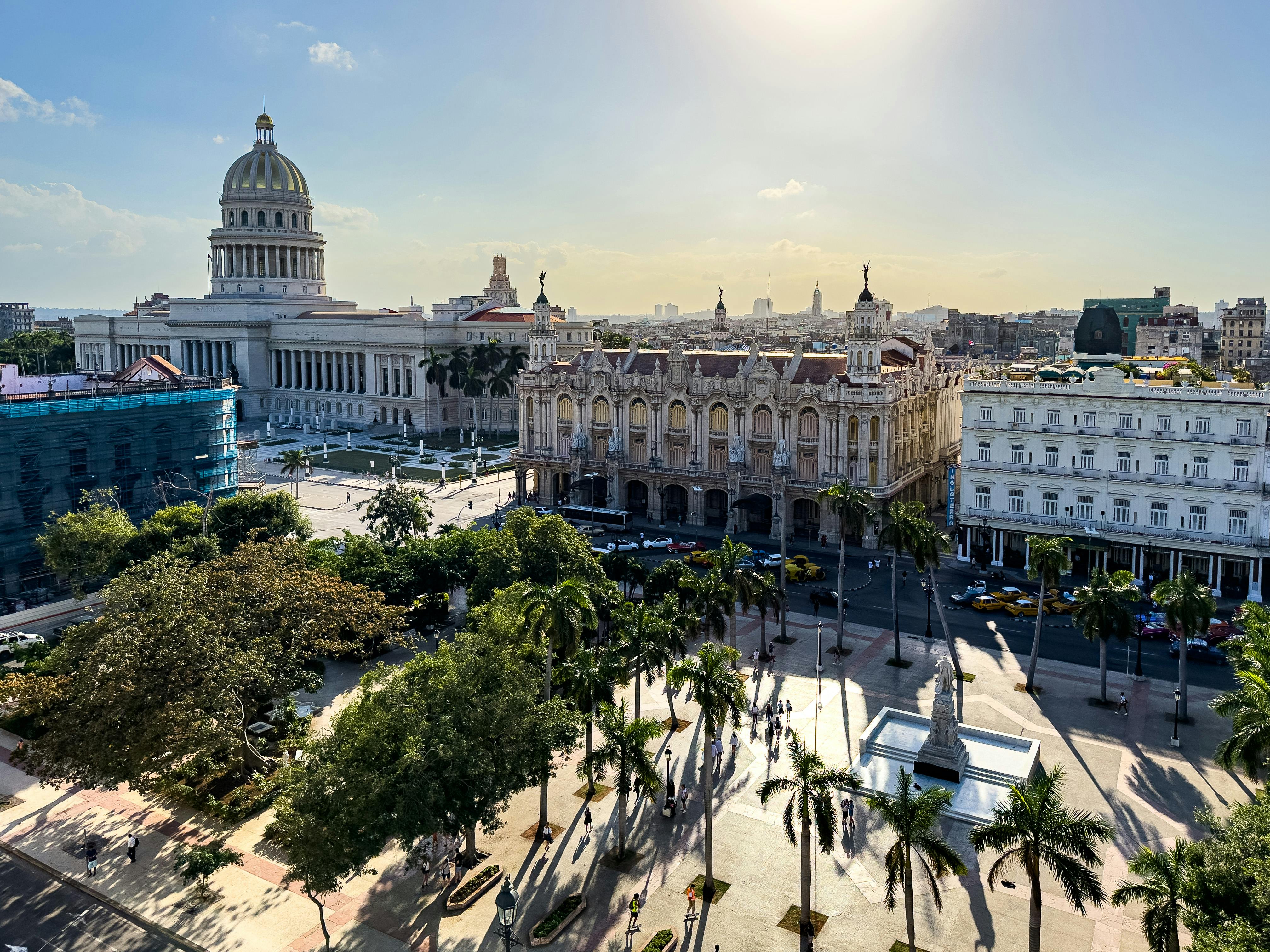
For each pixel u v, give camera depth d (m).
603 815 59.50
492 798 49.06
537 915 49.03
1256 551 99.81
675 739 70.19
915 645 89.81
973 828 57.09
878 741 67.88
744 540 132.75
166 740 54.47
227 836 57.78
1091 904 49.53
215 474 132.38
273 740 67.62
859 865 53.53
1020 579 111.44
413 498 120.00
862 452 126.69
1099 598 73.38
